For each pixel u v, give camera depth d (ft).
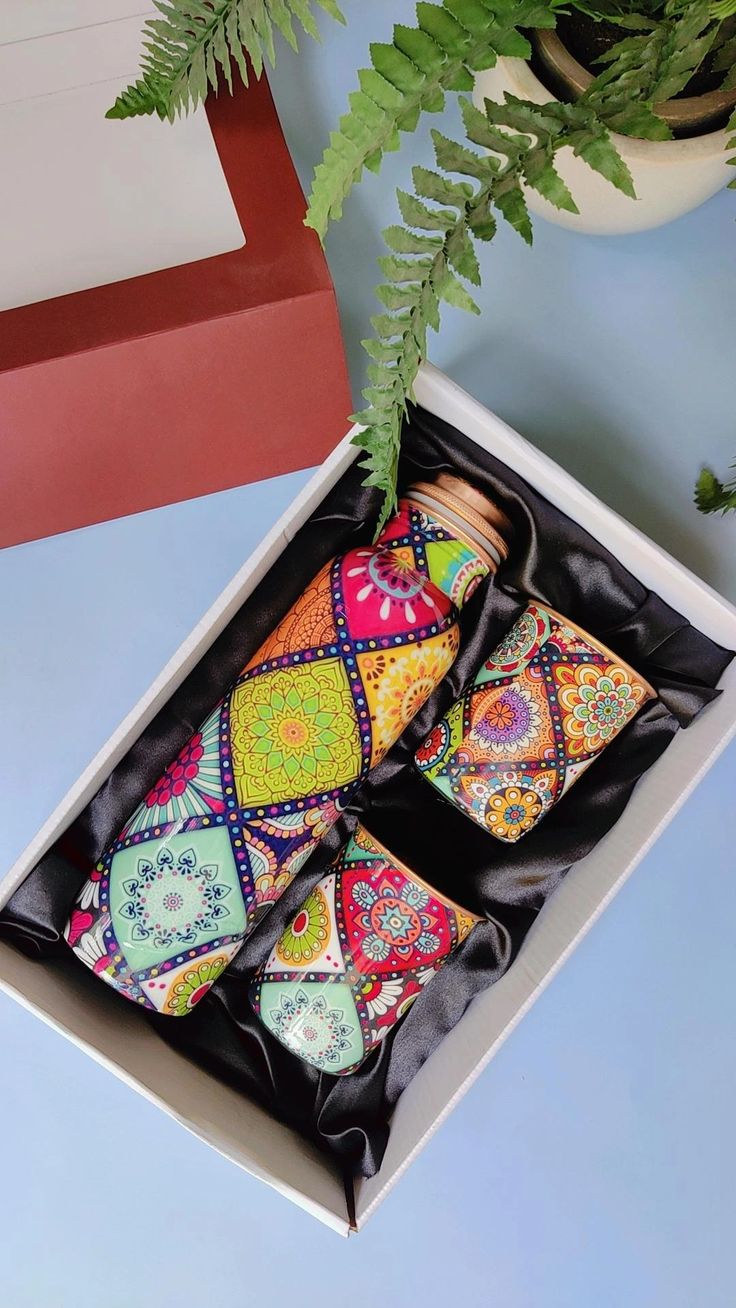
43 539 2.04
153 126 1.55
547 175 1.03
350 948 1.68
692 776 1.60
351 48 1.95
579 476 2.05
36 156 1.52
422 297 1.11
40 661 2.08
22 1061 2.14
